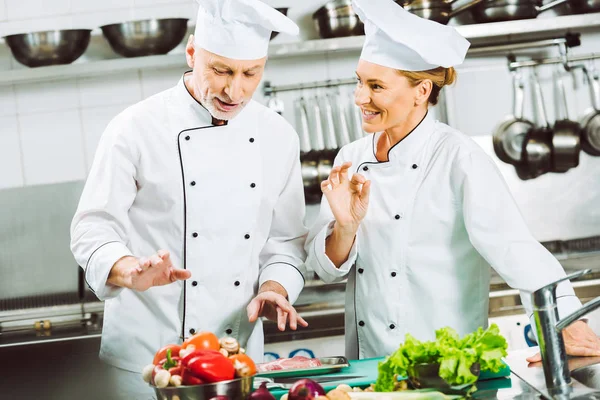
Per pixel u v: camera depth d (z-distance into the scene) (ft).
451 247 6.59
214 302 6.86
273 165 7.11
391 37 6.18
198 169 6.80
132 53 10.78
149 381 5.15
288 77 11.78
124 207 6.75
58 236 11.35
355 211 6.52
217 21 6.09
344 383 5.60
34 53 10.62
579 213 11.84
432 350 5.13
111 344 6.97
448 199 6.55
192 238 6.81
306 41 11.02
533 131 11.68
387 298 6.66
